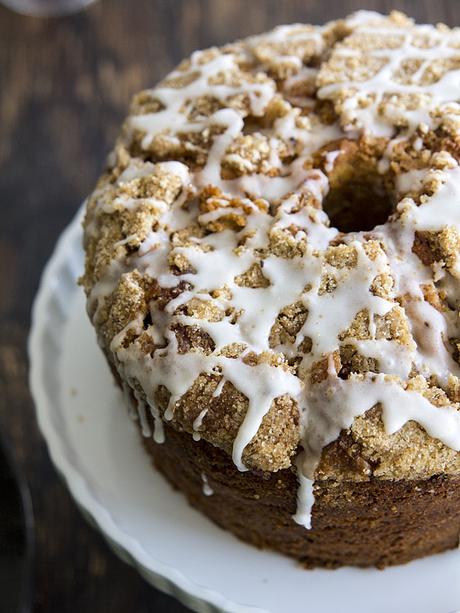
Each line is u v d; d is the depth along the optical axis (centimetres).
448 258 38
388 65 43
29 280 57
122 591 49
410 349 36
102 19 64
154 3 64
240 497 40
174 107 44
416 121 41
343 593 43
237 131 42
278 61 44
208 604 42
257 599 42
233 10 64
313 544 42
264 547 44
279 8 63
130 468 46
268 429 36
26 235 58
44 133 61
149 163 42
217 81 44
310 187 40
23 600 43
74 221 52
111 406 48
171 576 42
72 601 49
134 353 38
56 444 45
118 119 61
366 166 41
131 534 44
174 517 45
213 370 37
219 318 38
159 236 40
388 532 41
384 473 36
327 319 37
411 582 43
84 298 51
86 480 45
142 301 39
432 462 36
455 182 39
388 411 36
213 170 41
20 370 55
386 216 43
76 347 50
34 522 51
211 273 39
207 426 37
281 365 37
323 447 36
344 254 38
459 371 37
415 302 37
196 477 42
